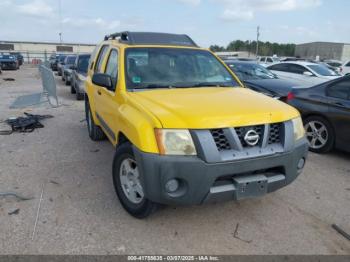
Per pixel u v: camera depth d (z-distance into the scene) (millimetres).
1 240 3080
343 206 3904
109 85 4090
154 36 4852
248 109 3199
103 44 5754
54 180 4449
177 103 3301
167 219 3516
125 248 3025
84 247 3020
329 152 5957
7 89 15141
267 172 3287
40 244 3041
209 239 3199
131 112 3357
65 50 69375
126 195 3572
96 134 6172
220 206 3812
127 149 3369
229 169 2941
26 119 7730
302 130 3553
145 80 4043
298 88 6285
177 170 2875
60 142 6242
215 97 3592
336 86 5609
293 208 3828
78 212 3611
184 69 4367
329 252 3043
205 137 2887
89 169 4863
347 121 5348
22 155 5469
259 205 3877
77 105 10703
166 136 2906
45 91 11992
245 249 3061
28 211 3605
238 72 9047
